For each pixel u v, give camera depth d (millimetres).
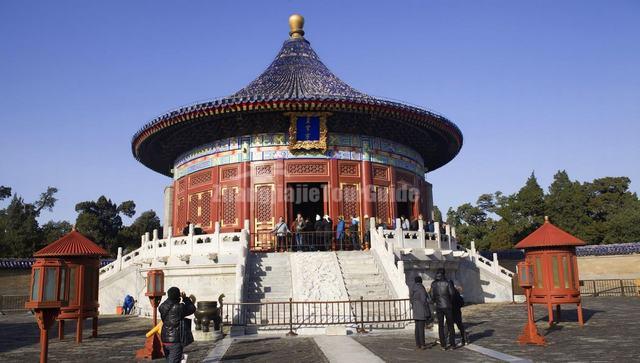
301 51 43719
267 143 35250
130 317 29797
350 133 36062
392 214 36531
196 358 14484
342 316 21406
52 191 92438
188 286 28047
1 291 41469
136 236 78938
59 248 19266
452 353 14164
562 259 19828
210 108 32906
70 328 23984
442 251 30125
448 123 37281
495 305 30578
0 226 68812
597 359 12516
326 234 30656
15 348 17516
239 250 25953
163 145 40250
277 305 21406
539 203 67625
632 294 40281
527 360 12656
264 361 13586
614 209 67125
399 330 19688
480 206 85188
